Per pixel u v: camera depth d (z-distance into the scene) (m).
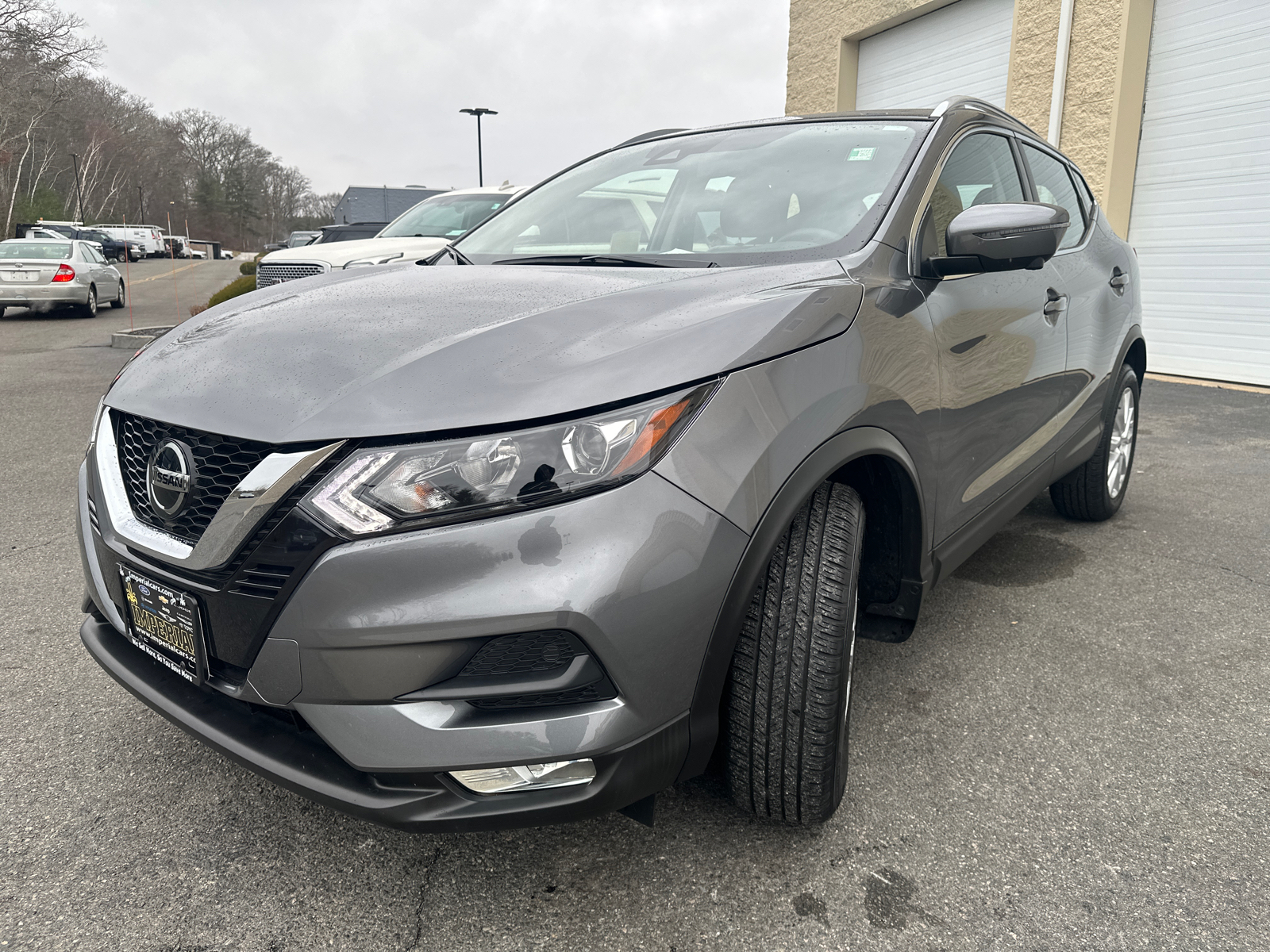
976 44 9.85
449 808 1.41
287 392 1.51
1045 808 1.90
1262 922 1.57
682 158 2.74
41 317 15.76
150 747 2.15
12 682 2.46
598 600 1.35
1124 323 3.60
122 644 1.85
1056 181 3.30
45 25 48.25
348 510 1.37
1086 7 8.32
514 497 1.36
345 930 1.57
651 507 1.40
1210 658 2.62
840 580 1.66
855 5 11.31
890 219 2.12
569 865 1.74
